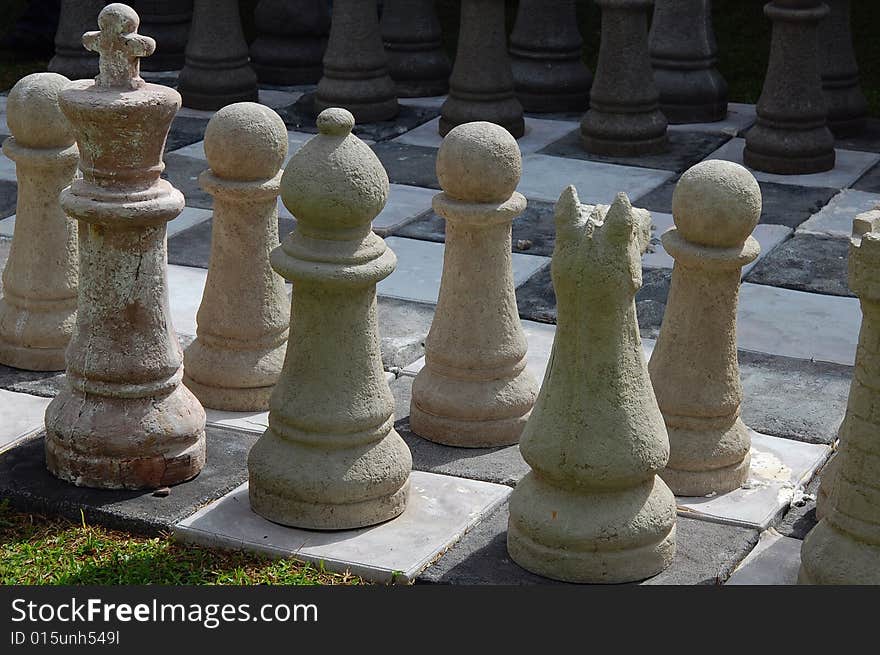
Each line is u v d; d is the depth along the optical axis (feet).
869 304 19.20
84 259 23.34
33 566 21.88
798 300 33.47
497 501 23.65
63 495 23.48
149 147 22.59
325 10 55.11
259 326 26.71
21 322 28.43
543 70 51.62
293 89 53.88
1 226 37.45
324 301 21.99
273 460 22.61
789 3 43.21
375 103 48.96
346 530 22.53
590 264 19.80
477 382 25.70
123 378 23.43
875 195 42.04
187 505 23.30
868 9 67.56
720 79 50.39
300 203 21.34
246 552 22.16
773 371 29.35
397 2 52.90
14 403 27.07
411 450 25.61
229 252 26.53
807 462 25.25
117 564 21.81
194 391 27.07
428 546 22.11
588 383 20.40
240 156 25.61
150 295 23.44
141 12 55.98
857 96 48.57
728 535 22.67
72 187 22.90
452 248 25.55
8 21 65.98
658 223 39.32
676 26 49.75
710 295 23.43
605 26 45.60
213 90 50.11
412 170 43.83
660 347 24.18
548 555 21.08
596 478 20.51
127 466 23.54
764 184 42.88
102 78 22.50
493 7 46.57
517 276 34.91
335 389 22.31
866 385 19.69
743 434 24.20
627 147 45.73
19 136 27.71
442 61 53.26
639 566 21.06
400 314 32.07
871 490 19.89
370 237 22.00
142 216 22.59
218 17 49.98
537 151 46.29
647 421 20.66
